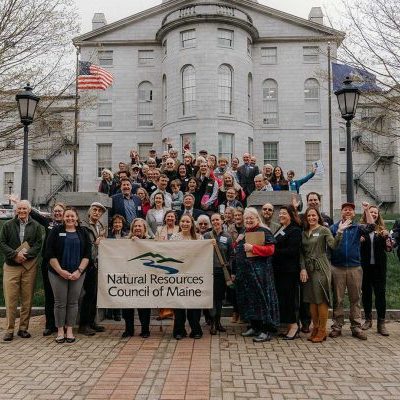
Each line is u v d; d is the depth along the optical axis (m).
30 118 10.33
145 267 7.66
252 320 7.53
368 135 41.78
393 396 5.02
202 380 5.48
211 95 32.69
